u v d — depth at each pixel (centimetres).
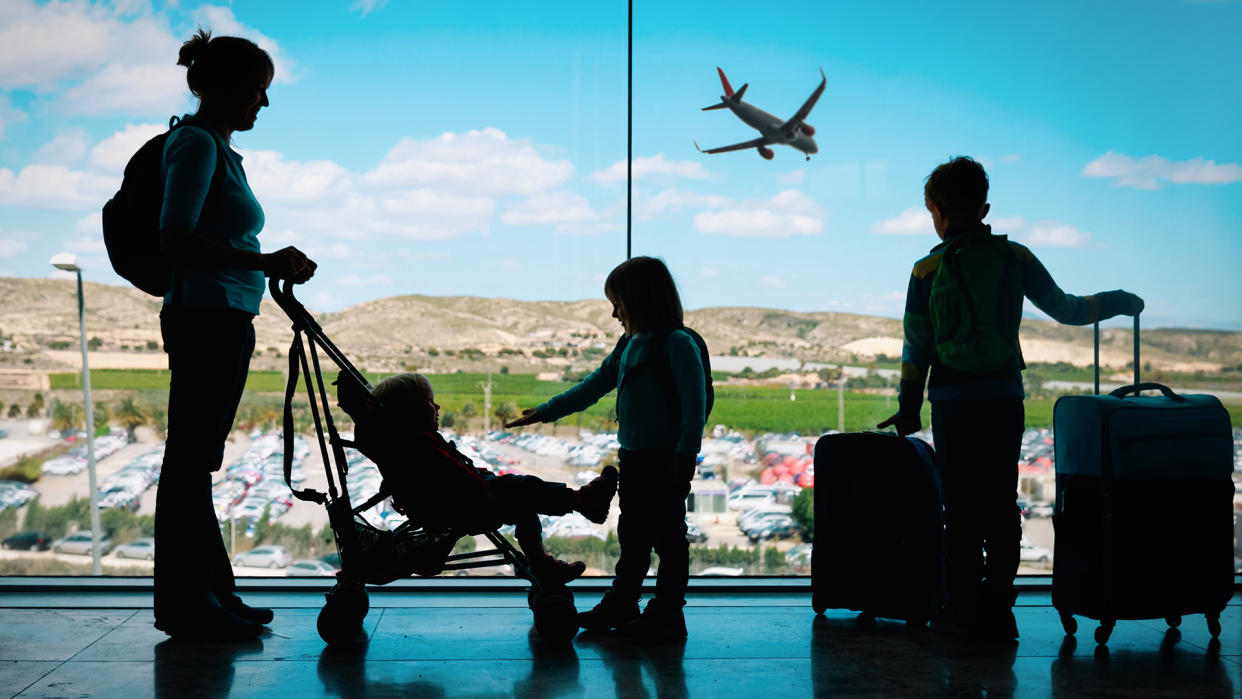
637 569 238
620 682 196
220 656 211
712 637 235
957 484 237
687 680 198
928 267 243
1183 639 236
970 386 234
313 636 229
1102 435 227
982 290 231
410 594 275
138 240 215
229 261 208
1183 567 229
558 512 227
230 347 223
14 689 184
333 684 191
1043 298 239
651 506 233
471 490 216
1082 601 232
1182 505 229
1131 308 255
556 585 229
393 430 214
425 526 219
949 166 242
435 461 214
